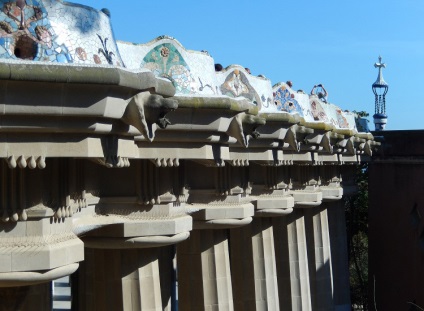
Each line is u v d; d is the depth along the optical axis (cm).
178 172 2480
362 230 6091
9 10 1669
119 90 1655
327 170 4644
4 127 1577
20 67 1530
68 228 1842
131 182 2323
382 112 5881
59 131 1625
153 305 2430
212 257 2966
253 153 2966
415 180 4997
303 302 4128
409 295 4991
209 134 2331
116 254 2391
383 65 5922
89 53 1773
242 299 3550
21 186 1705
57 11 1730
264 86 3116
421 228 4934
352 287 6234
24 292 1812
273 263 3588
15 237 1712
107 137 1736
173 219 2378
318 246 4753
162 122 1764
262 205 3453
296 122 3058
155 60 2380
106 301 2411
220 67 2917
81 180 1895
